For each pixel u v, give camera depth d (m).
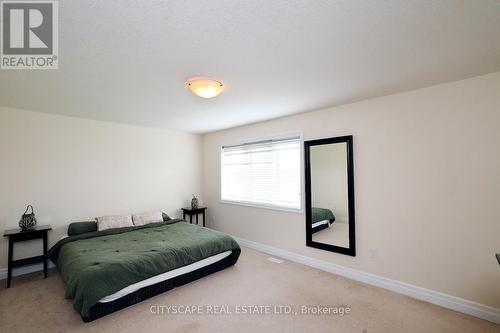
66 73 2.06
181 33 1.48
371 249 2.87
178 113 3.49
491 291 2.15
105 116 3.66
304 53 1.77
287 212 3.76
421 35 1.54
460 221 2.31
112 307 2.25
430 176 2.48
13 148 3.20
